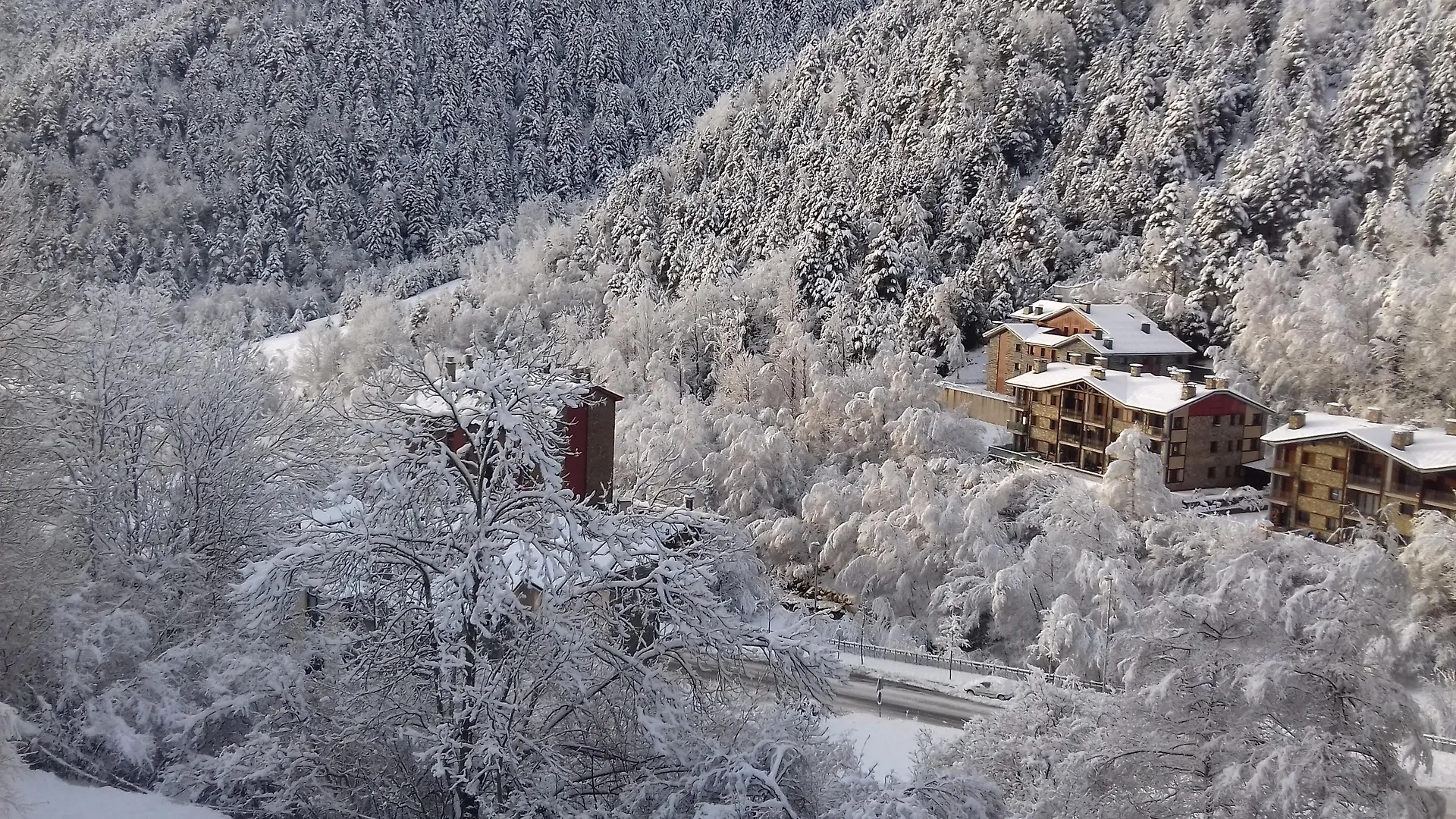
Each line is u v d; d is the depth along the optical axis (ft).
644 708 48.55
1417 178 258.16
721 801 43.50
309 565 46.47
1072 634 114.01
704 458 173.27
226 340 94.02
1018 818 54.95
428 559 47.78
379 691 46.88
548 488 47.47
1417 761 54.44
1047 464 185.98
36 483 64.90
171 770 50.70
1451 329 175.42
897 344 233.14
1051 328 236.22
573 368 68.80
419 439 48.08
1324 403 191.11
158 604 64.23
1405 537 135.64
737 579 78.28
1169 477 173.47
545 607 46.75
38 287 68.13
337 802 47.75
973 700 110.93
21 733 51.90
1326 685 54.60
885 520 149.07
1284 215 254.47
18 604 57.11
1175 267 257.14
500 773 44.70
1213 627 58.13
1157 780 57.26
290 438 78.23
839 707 106.01
